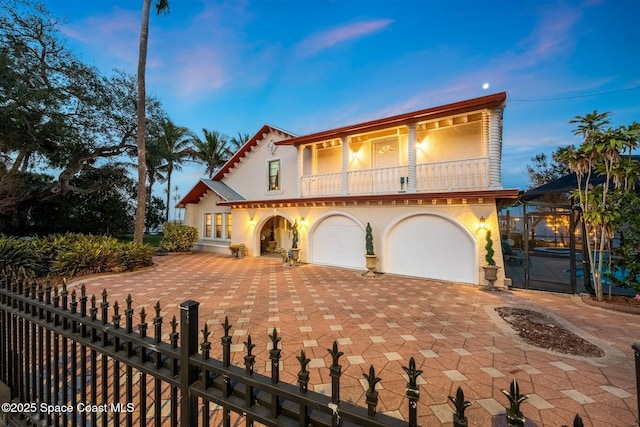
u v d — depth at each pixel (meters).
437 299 7.27
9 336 2.75
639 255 6.55
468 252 9.32
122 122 18.11
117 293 7.64
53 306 2.31
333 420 1.18
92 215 21.83
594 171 8.15
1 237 10.30
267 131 16.20
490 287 8.38
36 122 14.28
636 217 6.43
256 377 1.42
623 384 3.42
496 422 2.77
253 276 10.12
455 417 0.97
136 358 1.83
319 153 14.99
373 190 11.61
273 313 6.04
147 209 28.17
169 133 25.84
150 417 2.83
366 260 10.65
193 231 17.52
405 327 5.29
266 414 1.35
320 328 5.21
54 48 15.16
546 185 9.78
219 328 5.18
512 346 4.48
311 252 13.15
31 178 17.91
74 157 16.95
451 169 9.98
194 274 10.41
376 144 13.40
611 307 6.43
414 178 10.33
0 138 13.27
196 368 1.60
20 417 2.58
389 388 3.34
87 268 10.02
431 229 10.03
